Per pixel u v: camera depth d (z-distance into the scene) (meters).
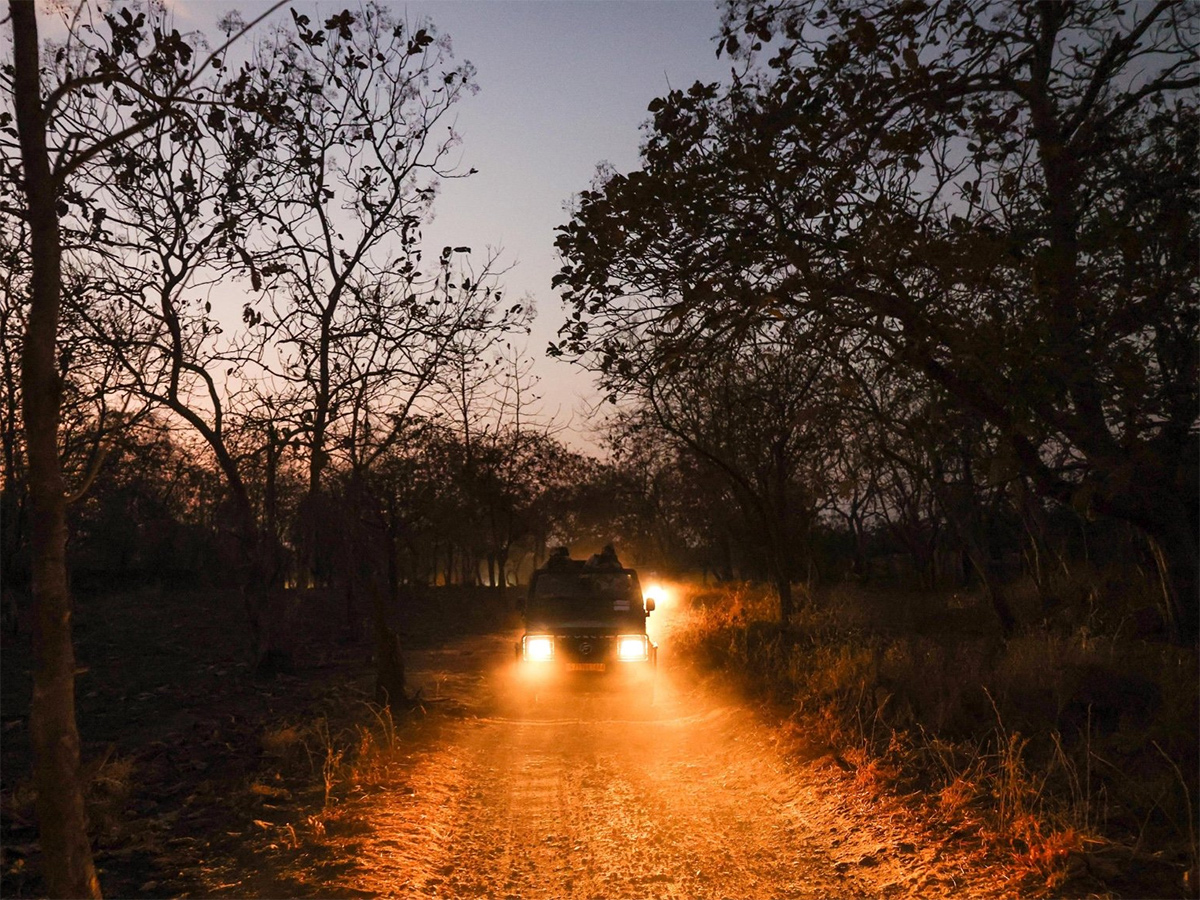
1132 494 8.45
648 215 8.20
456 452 28.77
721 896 5.23
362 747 8.55
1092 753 6.63
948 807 6.16
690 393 17.56
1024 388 7.21
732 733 9.88
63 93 3.96
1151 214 7.77
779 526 20.23
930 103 8.00
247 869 5.57
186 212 14.04
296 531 19.31
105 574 31.55
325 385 14.93
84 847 3.81
